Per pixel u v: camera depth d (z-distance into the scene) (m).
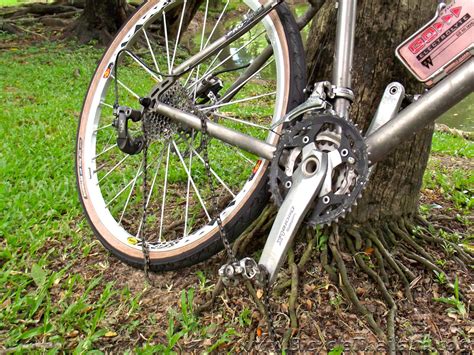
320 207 1.54
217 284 1.83
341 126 1.53
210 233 1.86
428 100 1.50
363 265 1.86
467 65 1.47
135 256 2.01
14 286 1.95
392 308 1.71
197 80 2.03
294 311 1.71
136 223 2.45
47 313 1.79
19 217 2.42
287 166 1.62
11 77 6.18
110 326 1.76
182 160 2.05
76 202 2.59
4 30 10.20
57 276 2.01
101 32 9.62
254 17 1.80
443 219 2.33
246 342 1.66
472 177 2.96
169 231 2.32
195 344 1.67
